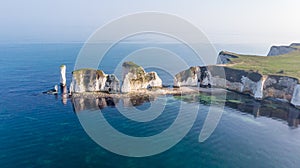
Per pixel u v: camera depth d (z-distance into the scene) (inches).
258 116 3100.4
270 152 2155.5
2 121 2659.9
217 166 1903.3
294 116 3127.5
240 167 1900.8
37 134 2363.4
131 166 1871.3
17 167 1808.6
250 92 4010.8
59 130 2464.3
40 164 1861.5
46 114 2896.2
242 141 2354.8
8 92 3759.8
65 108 3105.3
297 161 2017.7
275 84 3863.2
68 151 2066.9
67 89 3998.5
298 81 3560.5
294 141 2399.1
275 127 2753.4
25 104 3243.1
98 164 1887.3
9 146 2112.5
